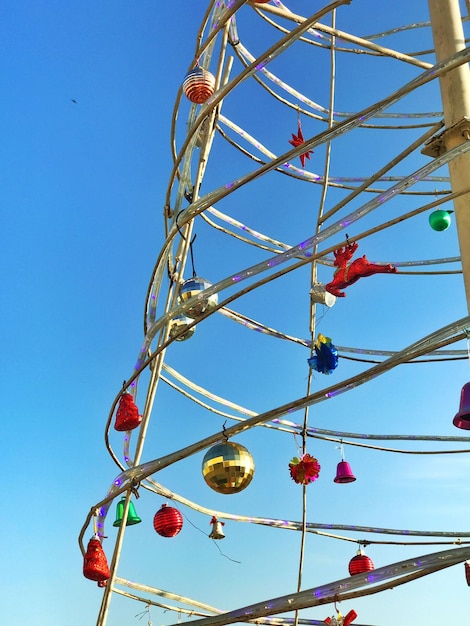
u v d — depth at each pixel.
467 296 6.79
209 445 8.63
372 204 7.57
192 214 9.25
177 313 9.56
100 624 9.59
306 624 12.59
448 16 7.80
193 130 9.05
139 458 10.37
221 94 8.68
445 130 7.34
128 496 10.13
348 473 13.10
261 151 13.93
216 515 12.82
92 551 10.11
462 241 6.94
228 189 8.84
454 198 7.09
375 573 7.52
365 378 7.39
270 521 13.46
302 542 10.79
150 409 10.52
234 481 8.35
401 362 7.12
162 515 10.55
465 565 11.13
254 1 8.53
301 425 14.08
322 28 11.42
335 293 8.40
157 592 11.91
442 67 6.85
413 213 7.33
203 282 10.19
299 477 10.38
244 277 8.80
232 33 11.90
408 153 8.63
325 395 7.70
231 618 8.18
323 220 10.95
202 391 13.48
